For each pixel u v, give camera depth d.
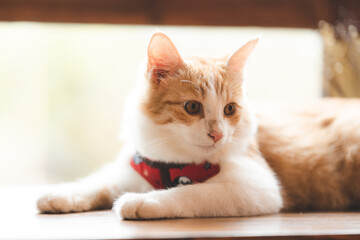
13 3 2.56
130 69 3.24
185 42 2.96
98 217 1.54
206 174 1.70
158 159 1.73
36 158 3.30
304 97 3.15
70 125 3.32
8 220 1.49
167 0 2.69
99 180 1.88
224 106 1.71
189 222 1.41
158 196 1.50
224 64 1.81
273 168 2.06
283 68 3.13
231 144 1.76
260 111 2.30
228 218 1.53
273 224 1.43
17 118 3.30
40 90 3.31
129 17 2.67
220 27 2.76
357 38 2.79
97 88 3.30
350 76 2.79
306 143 2.14
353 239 1.27
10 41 3.20
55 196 1.64
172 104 1.65
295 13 2.79
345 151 2.09
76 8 2.62
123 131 1.88
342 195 2.11
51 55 3.27
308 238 1.26
